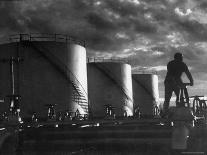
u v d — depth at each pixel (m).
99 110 81.06
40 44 61.84
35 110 59.75
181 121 11.82
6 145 14.31
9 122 14.92
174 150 11.86
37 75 61.00
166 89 13.20
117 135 13.81
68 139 14.09
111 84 82.31
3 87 60.69
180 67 12.94
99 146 13.85
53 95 61.22
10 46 62.00
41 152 13.99
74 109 62.91
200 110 17.50
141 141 13.50
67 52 63.81
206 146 11.98
